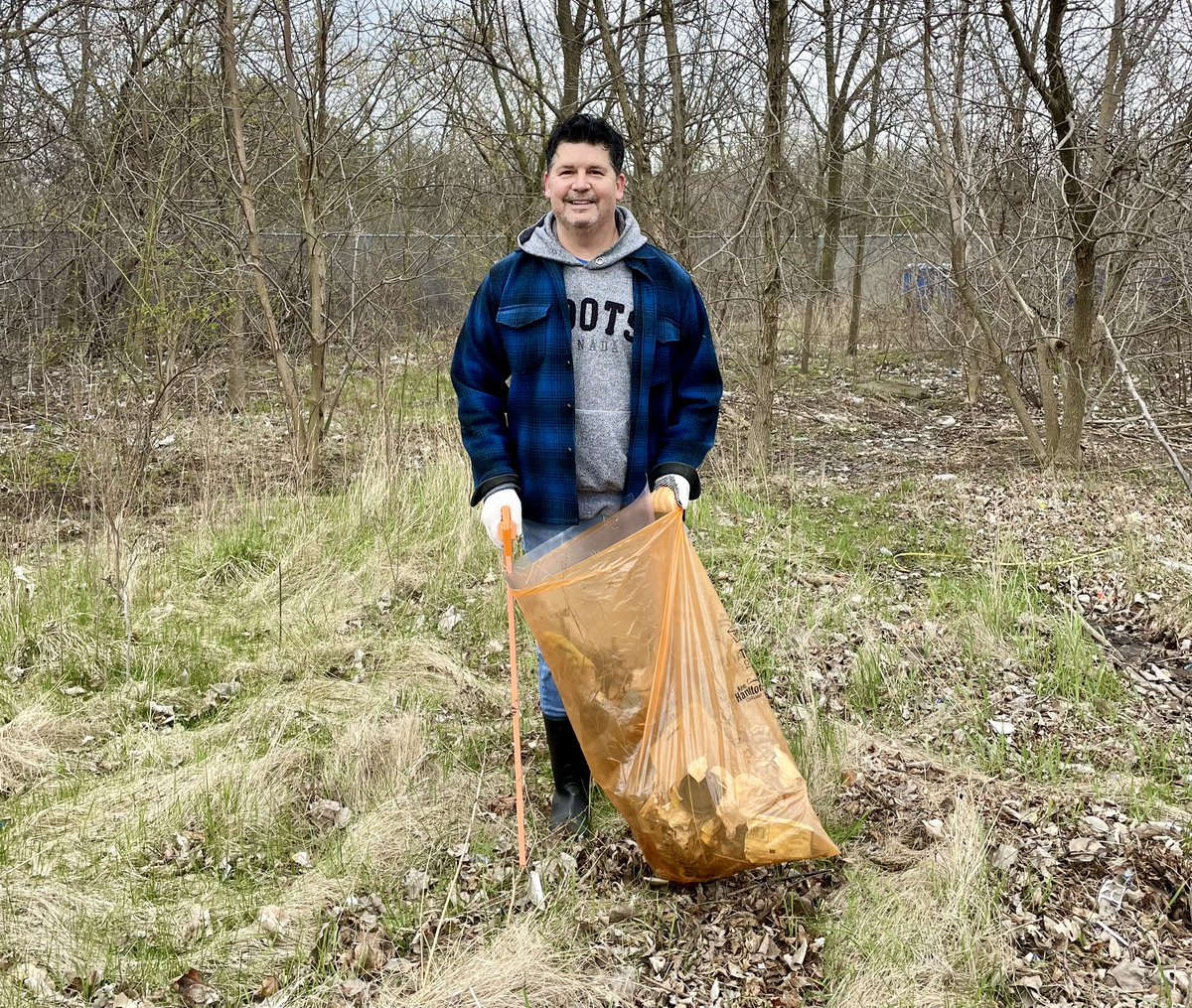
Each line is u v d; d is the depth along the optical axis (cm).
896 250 1193
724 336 858
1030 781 315
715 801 247
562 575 256
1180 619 432
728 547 525
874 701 366
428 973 238
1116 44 657
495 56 845
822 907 257
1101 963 239
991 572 464
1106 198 665
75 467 647
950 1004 228
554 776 298
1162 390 791
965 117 713
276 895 271
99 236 823
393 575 480
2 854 281
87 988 236
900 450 839
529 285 262
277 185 783
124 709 366
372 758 330
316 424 670
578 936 251
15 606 434
